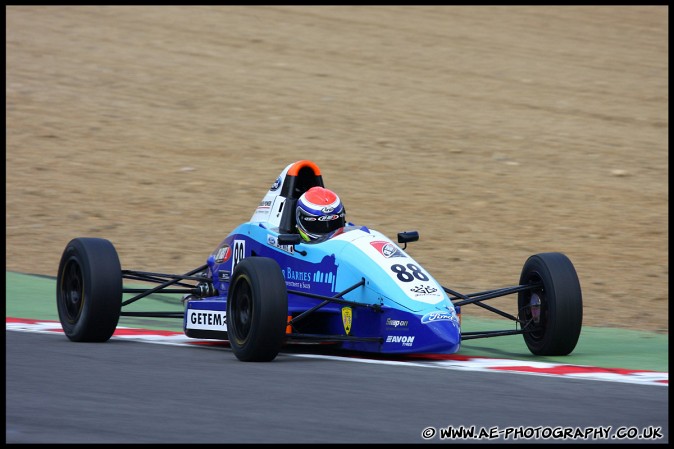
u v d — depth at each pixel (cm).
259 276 2923
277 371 2814
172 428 2152
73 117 8456
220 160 7594
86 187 6788
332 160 7656
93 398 2441
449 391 2559
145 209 6384
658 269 5297
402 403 2409
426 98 9675
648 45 12125
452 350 3008
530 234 5997
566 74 10800
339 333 3253
